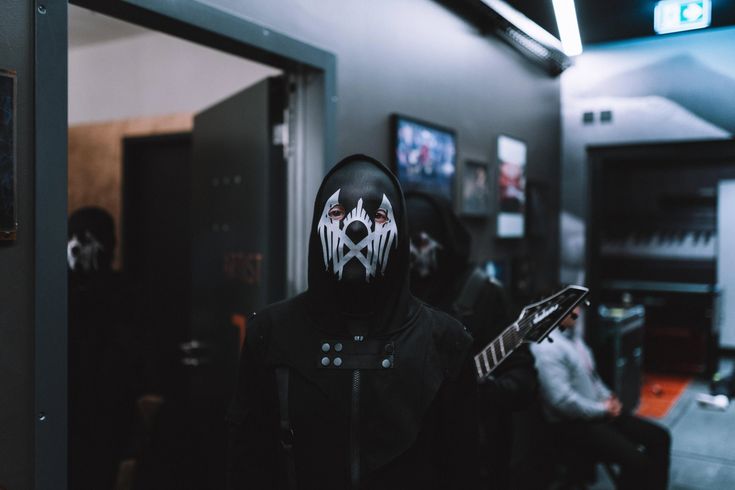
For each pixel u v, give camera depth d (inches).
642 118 155.0
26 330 55.0
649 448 121.9
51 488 56.3
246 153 100.1
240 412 48.9
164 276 157.5
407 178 107.2
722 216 297.1
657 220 314.5
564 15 119.1
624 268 323.6
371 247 45.5
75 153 164.1
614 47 157.9
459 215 124.9
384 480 44.8
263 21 80.7
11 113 53.2
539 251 159.8
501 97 139.9
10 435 53.9
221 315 108.0
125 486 91.9
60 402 57.0
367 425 45.0
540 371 115.6
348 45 95.7
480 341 78.5
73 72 166.7
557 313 64.6
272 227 94.3
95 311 92.8
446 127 119.2
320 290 47.0
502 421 80.5
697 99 146.9
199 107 146.0
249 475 48.7
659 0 141.3
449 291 80.2
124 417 89.2
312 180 90.9
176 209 155.1
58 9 56.7
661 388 235.1
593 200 165.0
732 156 148.5
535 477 137.3
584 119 163.8
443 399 47.5
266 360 47.4
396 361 45.8
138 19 68.6
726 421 194.2
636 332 190.2
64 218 57.2
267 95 93.7
